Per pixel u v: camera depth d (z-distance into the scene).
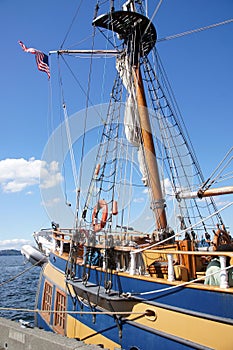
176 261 8.39
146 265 8.38
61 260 11.91
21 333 6.97
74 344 6.08
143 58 14.95
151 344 6.86
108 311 8.20
